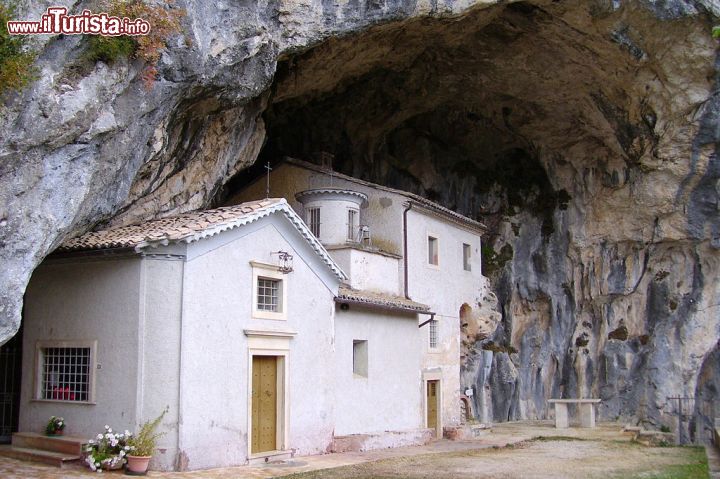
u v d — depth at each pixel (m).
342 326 19.05
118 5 12.72
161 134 15.07
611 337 28.84
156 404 13.66
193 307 14.09
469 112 27.56
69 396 14.66
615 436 23.83
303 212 22.84
